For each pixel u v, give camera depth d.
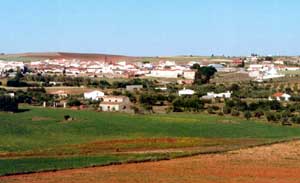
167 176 85.12
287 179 83.06
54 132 158.38
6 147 131.88
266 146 123.62
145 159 103.00
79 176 85.00
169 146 135.62
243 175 86.50
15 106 196.00
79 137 152.38
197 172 89.19
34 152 123.00
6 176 85.31
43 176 85.19
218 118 191.00
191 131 164.12
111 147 134.12
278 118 188.25
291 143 128.50
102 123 173.62
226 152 113.88
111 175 85.88
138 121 179.12
